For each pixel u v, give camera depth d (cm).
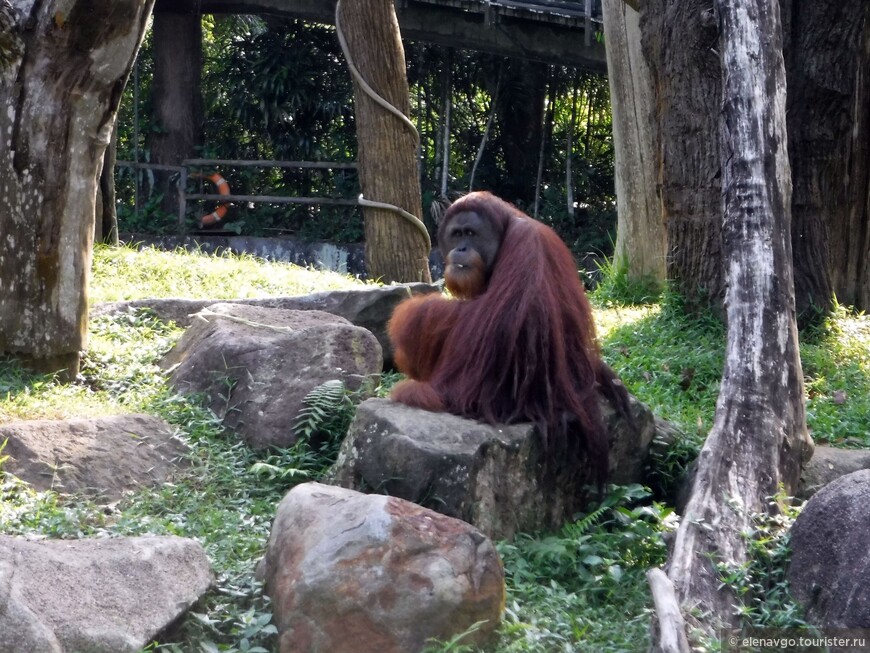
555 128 1767
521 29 1467
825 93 778
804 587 335
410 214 969
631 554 401
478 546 310
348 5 959
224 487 451
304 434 488
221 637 311
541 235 459
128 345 608
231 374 523
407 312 479
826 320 786
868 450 522
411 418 408
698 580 328
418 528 307
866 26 834
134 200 1639
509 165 1742
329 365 518
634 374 662
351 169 1659
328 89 1644
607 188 1723
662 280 988
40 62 533
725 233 481
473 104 1748
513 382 433
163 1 1529
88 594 292
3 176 539
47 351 556
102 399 537
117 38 536
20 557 290
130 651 283
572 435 434
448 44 1490
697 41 737
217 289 809
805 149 789
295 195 1692
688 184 757
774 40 506
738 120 491
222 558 361
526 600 351
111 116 561
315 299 666
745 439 409
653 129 827
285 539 325
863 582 309
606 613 355
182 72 1579
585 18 1416
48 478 425
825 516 339
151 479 448
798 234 796
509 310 436
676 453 484
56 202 548
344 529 308
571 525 423
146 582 305
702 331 739
